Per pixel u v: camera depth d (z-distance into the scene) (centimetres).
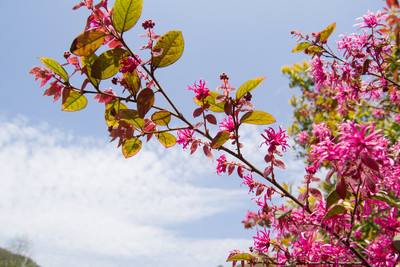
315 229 79
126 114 76
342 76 97
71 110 78
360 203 74
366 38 93
